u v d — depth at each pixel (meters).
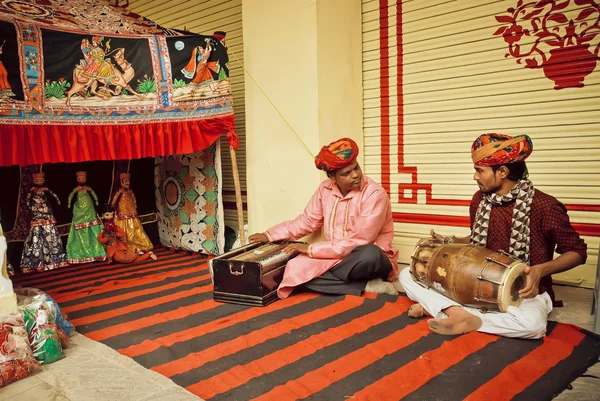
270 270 3.67
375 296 3.67
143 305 3.77
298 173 4.83
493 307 2.76
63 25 4.12
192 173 5.49
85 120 4.21
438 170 4.66
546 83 3.99
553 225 2.82
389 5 4.82
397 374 2.40
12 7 4.01
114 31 4.37
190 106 4.69
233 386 2.35
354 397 2.20
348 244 3.73
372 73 5.04
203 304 3.73
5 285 2.76
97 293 4.18
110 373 2.51
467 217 4.52
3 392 2.33
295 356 2.68
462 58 4.41
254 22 5.02
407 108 4.81
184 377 2.48
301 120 4.72
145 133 4.53
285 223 4.36
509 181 2.95
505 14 4.14
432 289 3.11
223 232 5.25
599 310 2.87
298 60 4.67
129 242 5.50
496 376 2.34
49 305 3.00
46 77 3.98
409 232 4.90
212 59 4.73
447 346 2.70
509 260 2.75
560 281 4.00
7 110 3.80
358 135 5.07
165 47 4.56
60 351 2.73
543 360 2.49
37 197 5.11
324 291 3.78
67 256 5.27
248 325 3.21
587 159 3.86
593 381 2.32
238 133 6.17
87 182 5.77
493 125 4.30
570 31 3.84
